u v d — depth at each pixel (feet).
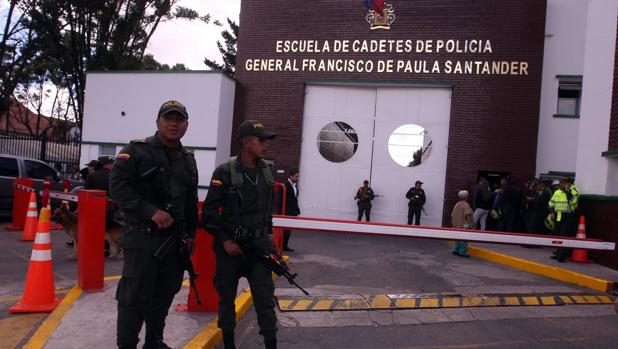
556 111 48.60
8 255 27.63
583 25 48.26
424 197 48.39
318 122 53.62
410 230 19.65
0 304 18.17
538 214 38.65
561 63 48.57
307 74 53.78
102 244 19.03
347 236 46.29
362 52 52.54
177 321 15.83
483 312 20.33
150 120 53.93
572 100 49.37
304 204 53.36
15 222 36.65
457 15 50.26
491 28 49.52
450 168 49.93
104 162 27.63
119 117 54.75
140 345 13.64
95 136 55.36
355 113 52.80
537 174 48.62
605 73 33.94
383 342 16.58
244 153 13.16
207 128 51.98
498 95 49.26
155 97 53.72
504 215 42.68
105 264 26.53
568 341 17.24
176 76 53.01
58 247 31.40
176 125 11.73
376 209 51.93
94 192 18.70
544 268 29.86
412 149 51.37
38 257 17.28
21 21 67.82
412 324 18.57
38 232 17.37
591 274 27.55
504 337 17.47
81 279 18.71
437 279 27.04
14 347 13.80
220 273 13.02
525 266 31.42
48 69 80.84
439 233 19.80
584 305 22.22
